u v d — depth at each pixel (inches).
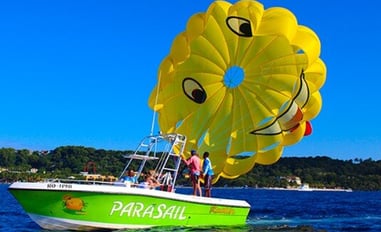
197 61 711.7
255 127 717.3
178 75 710.5
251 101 720.3
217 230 605.6
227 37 705.6
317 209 1245.7
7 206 1127.0
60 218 538.3
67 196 531.2
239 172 719.1
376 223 836.0
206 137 731.4
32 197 528.1
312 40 691.4
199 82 719.1
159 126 704.4
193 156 651.5
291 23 687.1
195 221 609.9
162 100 705.6
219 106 733.3
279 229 688.4
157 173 637.9
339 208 1309.1
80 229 548.1
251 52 706.2
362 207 1391.5
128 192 544.7
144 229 568.1
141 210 560.4
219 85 727.7
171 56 704.4
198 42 705.6
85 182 563.2
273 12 691.4
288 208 1277.1
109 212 544.7
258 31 694.5
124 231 553.6
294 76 686.5
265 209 1209.4
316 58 692.7
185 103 721.0
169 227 587.2
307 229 707.4
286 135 723.4
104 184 561.0
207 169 660.7
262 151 720.3
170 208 579.8
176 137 639.8
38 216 539.8
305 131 730.2
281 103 703.7
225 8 702.5
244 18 685.3
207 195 660.1
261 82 713.0
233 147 725.3
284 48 683.4
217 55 711.7
